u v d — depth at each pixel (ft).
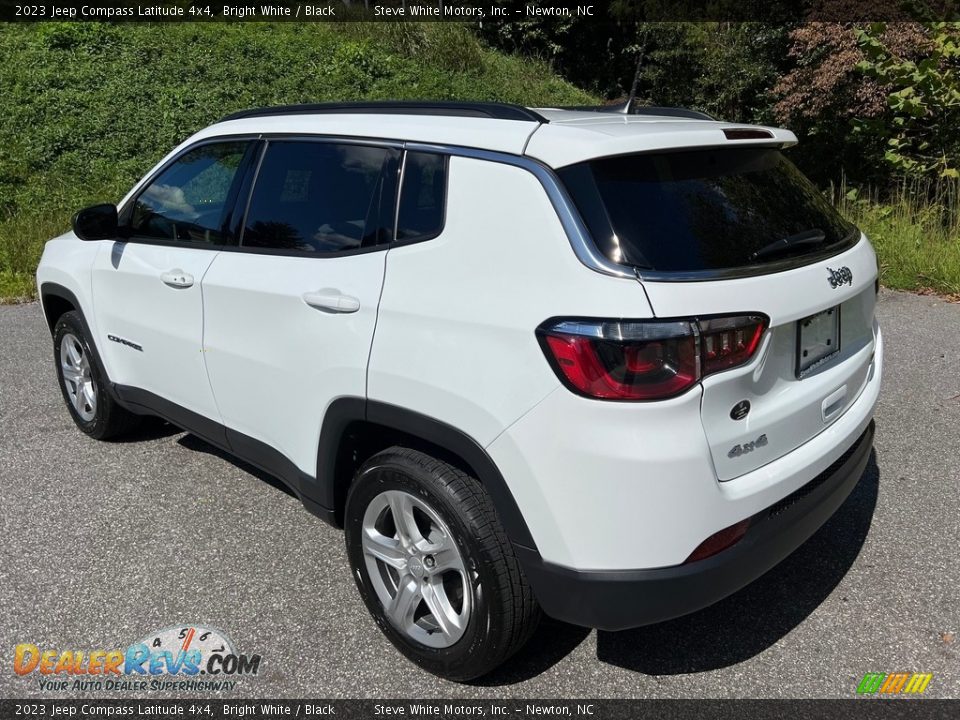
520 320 7.18
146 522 11.84
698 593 7.24
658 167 7.70
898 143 29.89
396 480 8.29
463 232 7.85
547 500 7.20
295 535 11.48
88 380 14.46
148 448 14.35
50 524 11.78
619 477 6.88
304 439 9.54
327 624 9.59
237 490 12.80
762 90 52.54
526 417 7.16
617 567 7.14
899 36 33.32
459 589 8.62
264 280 9.71
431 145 8.39
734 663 8.80
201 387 11.17
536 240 7.30
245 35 53.62
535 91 60.23
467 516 7.77
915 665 8.69
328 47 53.72
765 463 7.76
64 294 13.88
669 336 6.73
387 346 8.20
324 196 9.42
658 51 58.49
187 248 11.18
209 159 11.28
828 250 8.61
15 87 42.57
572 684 8.56
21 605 9.93
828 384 8.49
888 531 11.23
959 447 13.69
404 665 8.91
